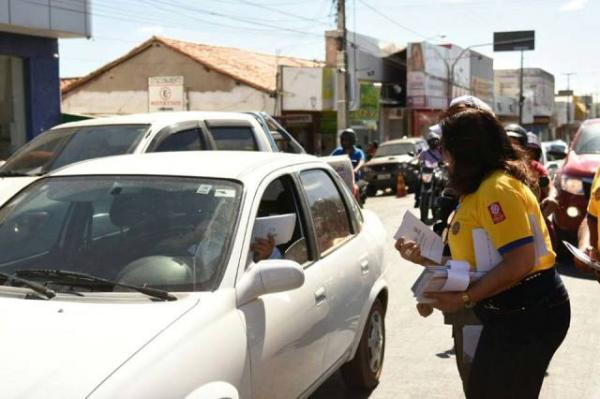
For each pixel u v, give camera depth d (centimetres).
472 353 310
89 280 329
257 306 334
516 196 293
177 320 293
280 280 330
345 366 491
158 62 3086
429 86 4366
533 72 7969
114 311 299
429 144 1349
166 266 334
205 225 351
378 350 520
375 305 515
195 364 282
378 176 2327
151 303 309
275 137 929
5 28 1512
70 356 266
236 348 306
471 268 301
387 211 1692
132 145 712
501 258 296
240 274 330
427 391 515
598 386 523
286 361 354
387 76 4194
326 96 2962
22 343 274
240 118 839
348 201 509
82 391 249
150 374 265
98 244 358
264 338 329
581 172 924
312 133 3191
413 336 648
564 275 880
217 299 313
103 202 379
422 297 302
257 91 2914
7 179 705
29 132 1623
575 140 1046
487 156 301
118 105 3172
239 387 305
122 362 264
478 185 303
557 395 507
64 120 1814
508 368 301
